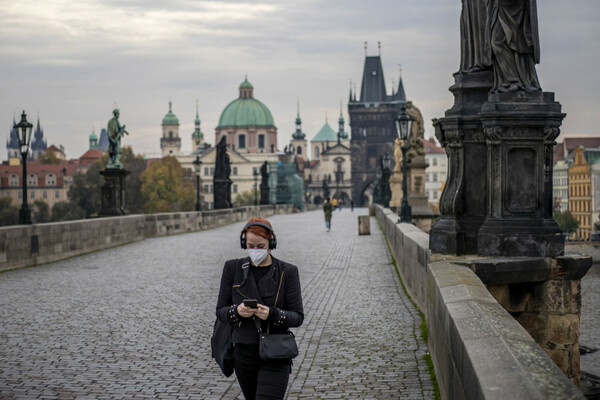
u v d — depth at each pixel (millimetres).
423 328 12148
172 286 18609
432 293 8922
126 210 41500
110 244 32875
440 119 10430
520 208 9875
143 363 10023
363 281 19734
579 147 109688
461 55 10719
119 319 13617
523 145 9805
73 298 16438
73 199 177000
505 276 9477
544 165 9852
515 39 9914
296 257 27688
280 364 5785
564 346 9734
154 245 34469
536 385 3670
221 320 5840
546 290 9750
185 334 12125
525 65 9977
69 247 27562
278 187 119250
